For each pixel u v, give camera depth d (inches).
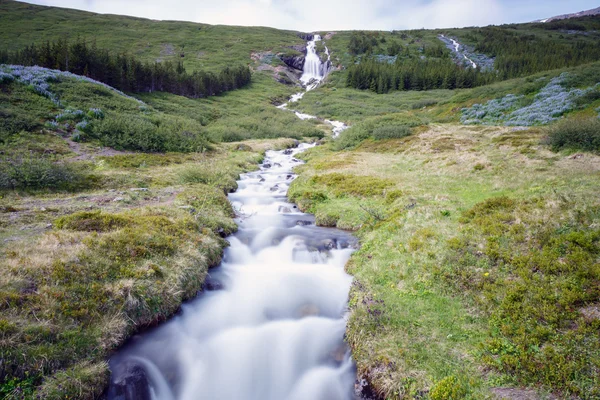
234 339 320.5
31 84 1093.1
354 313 314.5
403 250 401.7
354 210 588.4
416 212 488.7
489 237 364.8
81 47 1781.5
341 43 5132.9
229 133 1542.8
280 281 407.5
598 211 353.7
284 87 3629.4
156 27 5034.5
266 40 5078.7
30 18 4185.5
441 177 687.1
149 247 376.2
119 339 279.9
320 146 1430.9
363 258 425.4
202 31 5246.1
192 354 299.3
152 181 724.0
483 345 253.4
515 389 218.5
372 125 1464.1
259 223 586.2
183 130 1214.9
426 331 280.5
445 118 1579.7
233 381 282.7
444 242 387.5
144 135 1034.1
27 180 590.2
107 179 687.7
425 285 336.2
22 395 209.9
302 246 477.7
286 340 318.3
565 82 1390.3
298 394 272.4
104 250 345.4
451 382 227.0
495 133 1035.9
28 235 379.6
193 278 372.5
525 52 4018.2
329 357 294.8
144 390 258.2
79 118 1020.5
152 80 2214.6
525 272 303.3
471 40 5196.9
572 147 677.9
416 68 3353.8
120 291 303.4
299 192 717.9
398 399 233.5
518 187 517.0
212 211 568.1
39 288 276.4
